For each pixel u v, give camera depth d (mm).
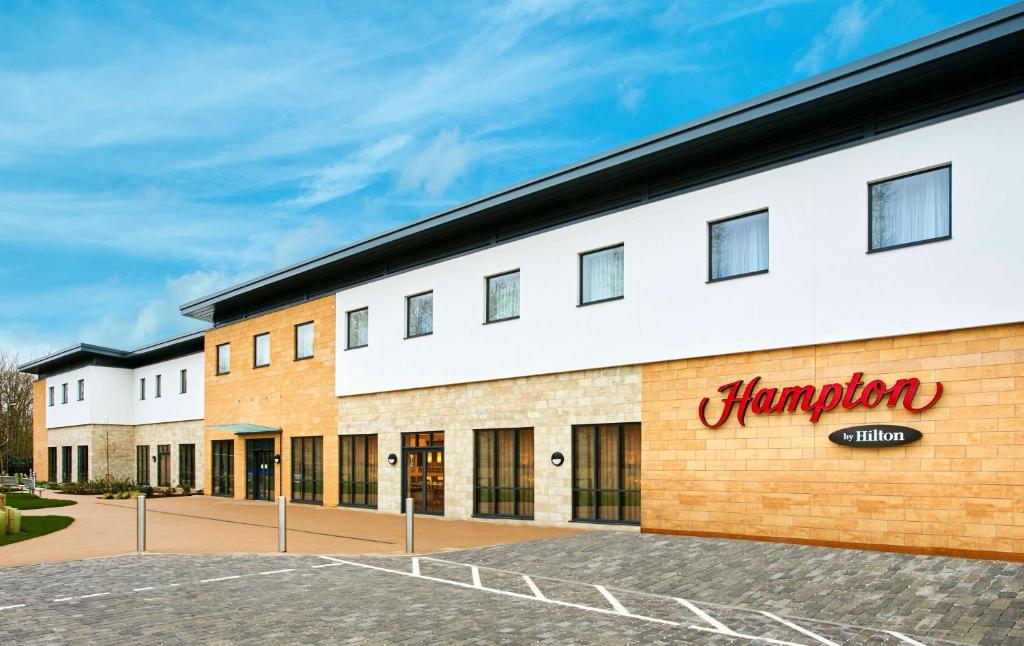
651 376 15508
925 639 7660
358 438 23297
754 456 13805
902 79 11875
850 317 12742
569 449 16922
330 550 13891
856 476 12523
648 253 15734
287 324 26625
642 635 7906
